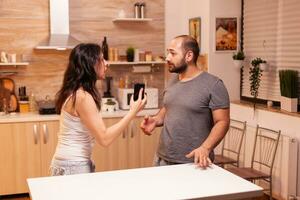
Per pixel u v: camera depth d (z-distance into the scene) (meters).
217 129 2.36
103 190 1.83
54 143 4.31
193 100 2.45
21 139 4.21
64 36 4.54
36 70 4.73
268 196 4.07
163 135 2.58
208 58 4.58
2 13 4.56
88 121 2.15
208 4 4.54
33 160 4.27
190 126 2.47
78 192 1.81
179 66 2.50
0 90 4.61
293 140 3.66
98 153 4.47
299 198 3.69
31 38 4.67
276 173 3.85
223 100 2.42
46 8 4.69
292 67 4.02
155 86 5.14
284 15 4.08
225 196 1.81
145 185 1.91
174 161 2.49
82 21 4.82
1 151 4.16
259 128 4.07
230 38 4.64
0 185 4.21
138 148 4.60
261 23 4.40
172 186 1.89
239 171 3.75
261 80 4.45
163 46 5.12
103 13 4.88
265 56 4.38
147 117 2.63
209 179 2.00
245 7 4.62
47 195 1.77
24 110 4.58
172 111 2.53
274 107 4.13
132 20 4.87
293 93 3.79
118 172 2.11
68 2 4.61
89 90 2.18
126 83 5.00
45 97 4.79
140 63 4.88
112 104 4.65
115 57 4.76
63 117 2.25
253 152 4.01
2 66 4.61
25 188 4.29
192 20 4.89
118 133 2.18
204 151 2.24
